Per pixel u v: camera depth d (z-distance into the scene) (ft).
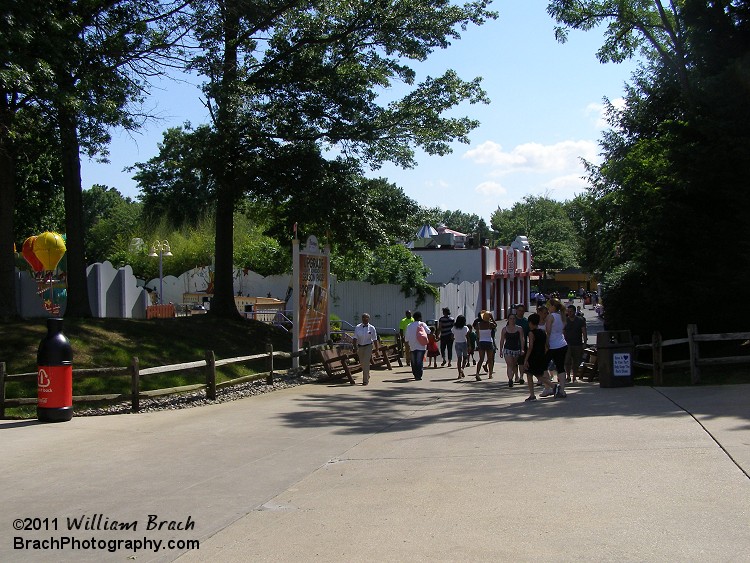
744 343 55.06
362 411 41.73
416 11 66.64
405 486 23.62
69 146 51.55
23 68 42.55
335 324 107.86
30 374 38.93
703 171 48.14
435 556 17.01
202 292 119.75
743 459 23.94
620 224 72.43
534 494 21.71
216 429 35.47
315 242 66.59
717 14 52.70
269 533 19.35
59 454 29.58
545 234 342.23
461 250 162.20
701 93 49.96
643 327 57.52
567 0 66.80
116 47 50.85
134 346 53.98
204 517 20.94
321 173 67.21
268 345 55.01
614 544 17.17
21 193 107.45
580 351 55.36
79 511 21.65
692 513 19.06
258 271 136.15
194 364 45.06
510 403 42.63
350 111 67.31
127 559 17.70
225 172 65.00
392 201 73.87
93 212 265.75
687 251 53.06
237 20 61.41
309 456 29.12
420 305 121.80
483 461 26.55
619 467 24.22
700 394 39.22
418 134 70.54
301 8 65.72
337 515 20.74
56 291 79.77
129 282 85.87
